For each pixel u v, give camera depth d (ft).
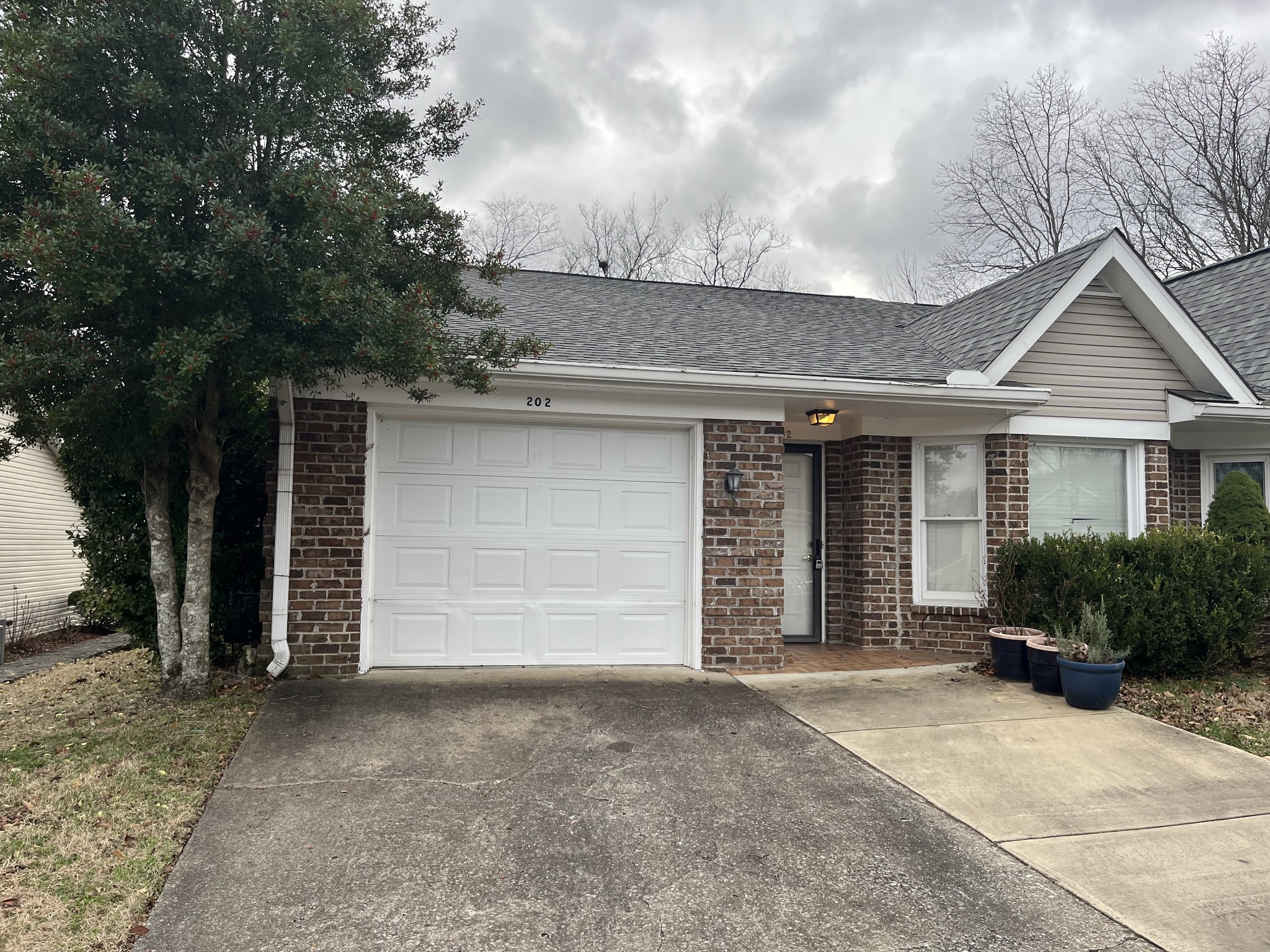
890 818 14.16
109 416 17.53
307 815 13.62
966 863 12.55
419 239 21.65
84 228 13.96
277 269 16.20
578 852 12.60
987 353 26.86
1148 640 23.72
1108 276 28.68
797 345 28.89
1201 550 24.66
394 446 23.38
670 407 24.41
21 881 11.19
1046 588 24.86
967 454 28.66
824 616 30.22
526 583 24.11
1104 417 28.60
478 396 23.11
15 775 15.21
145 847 12.29
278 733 17.61
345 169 17.42
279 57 17.08
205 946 9.83
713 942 10.24
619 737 17.98
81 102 16.22
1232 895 11.64
